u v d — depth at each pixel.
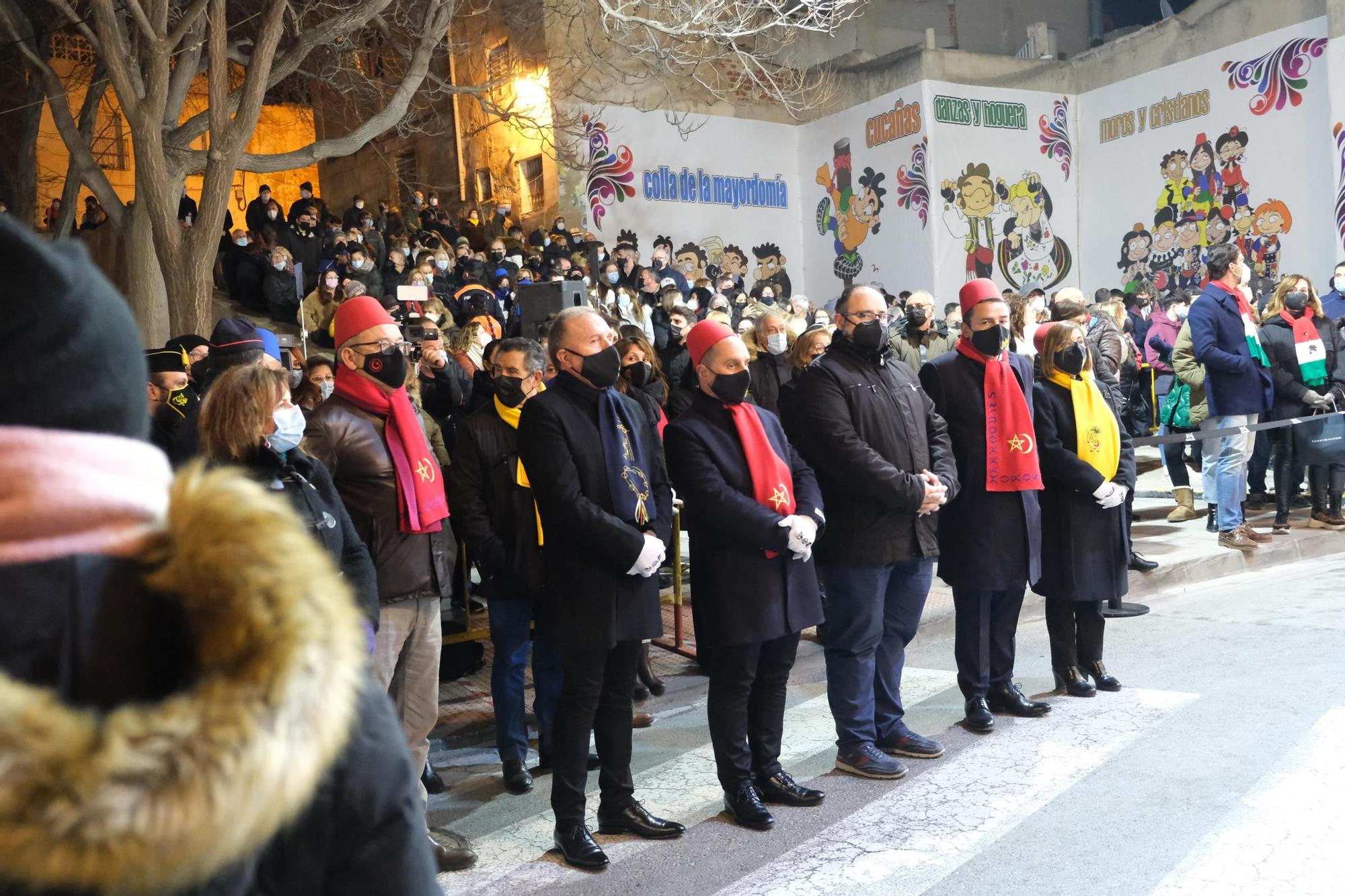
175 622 0.83
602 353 3.86
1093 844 3.55
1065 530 5.10
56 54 23.20
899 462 4.45
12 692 0.69
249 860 0.83
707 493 3.97
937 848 3.65
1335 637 5.72
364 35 15.53
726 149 19.73
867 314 4.48
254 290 14.86
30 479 0.77
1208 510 8.70
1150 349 11.28
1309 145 16.28
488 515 4.60
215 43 8.77
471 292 12.35
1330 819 3.57
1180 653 5.73
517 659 4.62
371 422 3.82
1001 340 4.89
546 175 19.09
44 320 0.79
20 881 0.68
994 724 4.91
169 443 4.30
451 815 4.30
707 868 3.64
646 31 13.88
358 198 17.14
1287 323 8.38
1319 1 16.03
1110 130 19.23
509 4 19.53
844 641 4.45
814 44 21.41
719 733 4.04
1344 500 9.62
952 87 18.48
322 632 0.80
